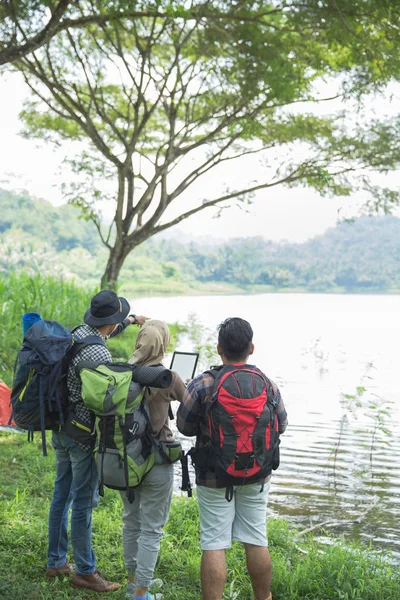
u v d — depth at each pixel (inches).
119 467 145.6
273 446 138.6
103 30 671.1
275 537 205.6
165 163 757.9
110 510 224.1
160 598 161.2
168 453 150.2
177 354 169.8
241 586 171.0
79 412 155.9
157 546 153.3
